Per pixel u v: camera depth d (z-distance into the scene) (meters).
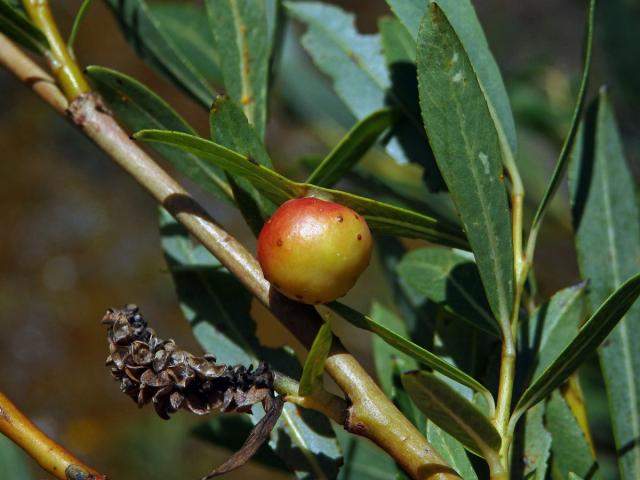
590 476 0.14
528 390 0.13
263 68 0.15
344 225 0.12
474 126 0.13
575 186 0.16
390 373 0.16
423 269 0.15
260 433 0.12
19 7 0.14
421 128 0.16
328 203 0.12
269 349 0.15
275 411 0.12
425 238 0.14
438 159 0.13
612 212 0.16
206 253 0.16
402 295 0.17
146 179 0.13
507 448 0.12
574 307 0.15
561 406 0.14
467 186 0.13
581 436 0.14
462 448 0.13
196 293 0.15
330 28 0.18
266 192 0.13
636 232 0.16
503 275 0.13
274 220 0.12
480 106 0.13
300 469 0.14
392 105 0.17
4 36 0.14
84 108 0.14
